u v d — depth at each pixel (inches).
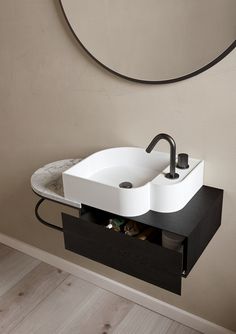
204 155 64.4
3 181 95.7
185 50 58.5
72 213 87.0
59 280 94.5
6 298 90.1
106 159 68.9
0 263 100.3
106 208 59.1
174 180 58.3
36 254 100.6
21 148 87.7
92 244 62.0
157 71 62.1
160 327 81.3
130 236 57.2
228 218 66.7
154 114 66.5
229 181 63.9
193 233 54.9
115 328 81.6
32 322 83.9
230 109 59.2
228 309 74.9
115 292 89.8
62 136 80.0
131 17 61.0
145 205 57.7
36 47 74.5
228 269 71.1
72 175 60.5
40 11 70.8
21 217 98.0
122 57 64.4
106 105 71.3
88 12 64.5
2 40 78.2
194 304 78.9
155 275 57.6
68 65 72.4
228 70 57.1
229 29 54.2
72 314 85.4
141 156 68.4
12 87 82.0
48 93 77.5
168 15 57.9
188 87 61.4
